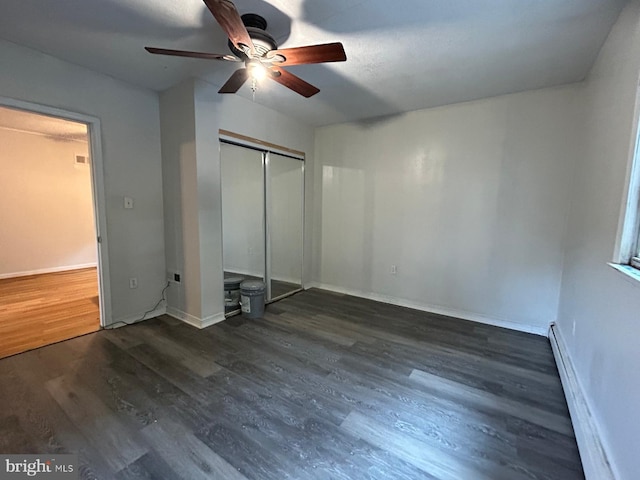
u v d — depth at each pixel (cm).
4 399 187
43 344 259
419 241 370
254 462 145
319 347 267
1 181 470
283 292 431
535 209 299
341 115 384
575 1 169
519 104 299
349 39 211
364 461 147
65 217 540
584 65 240
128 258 304
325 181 443
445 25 194
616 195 155
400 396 198
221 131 308
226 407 184
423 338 289
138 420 171
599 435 140
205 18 192
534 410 186
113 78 282
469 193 333
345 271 438
